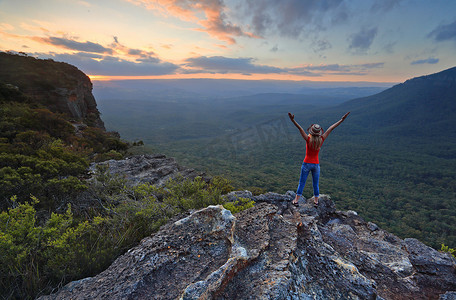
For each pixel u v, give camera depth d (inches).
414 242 125.6
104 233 123.5
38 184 157.3
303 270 82.8
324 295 72.6
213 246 89.7
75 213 161.8
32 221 95.6
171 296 67.2
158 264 79.3
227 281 69.8
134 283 71.0
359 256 107.0
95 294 70.0
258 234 96.3
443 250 125.8
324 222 194.2
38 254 93.0
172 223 113.9
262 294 64.3
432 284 91.5
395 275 97.5
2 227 91.8
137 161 385.7
